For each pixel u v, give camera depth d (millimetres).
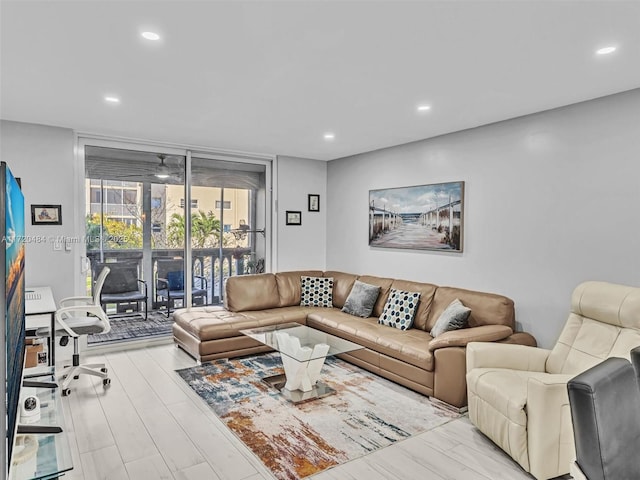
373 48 2383
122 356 4469
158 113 3783
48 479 1508
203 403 3307
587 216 3322
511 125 3881
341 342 3691
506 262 3934
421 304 4379
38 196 4242
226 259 5641
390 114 3762
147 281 5062
